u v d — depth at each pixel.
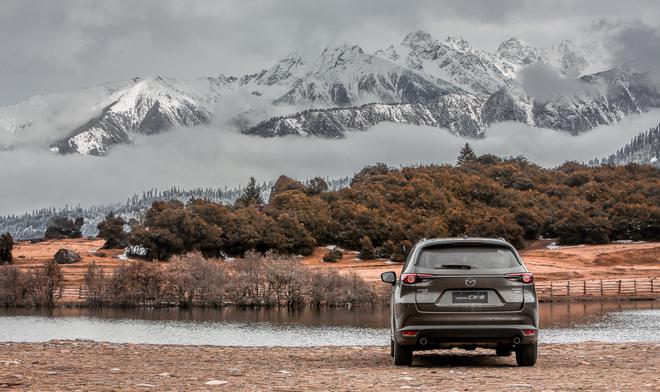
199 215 184.62
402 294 16.39
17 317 87.19
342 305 104.38
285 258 118.62
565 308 91.00
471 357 20.66
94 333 62.69
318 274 106.12
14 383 13.73
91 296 109.69
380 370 16.56
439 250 16.56
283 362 19.39
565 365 17.73
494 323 15.94
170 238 173.00
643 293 114.69
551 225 198.25
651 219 194.00
